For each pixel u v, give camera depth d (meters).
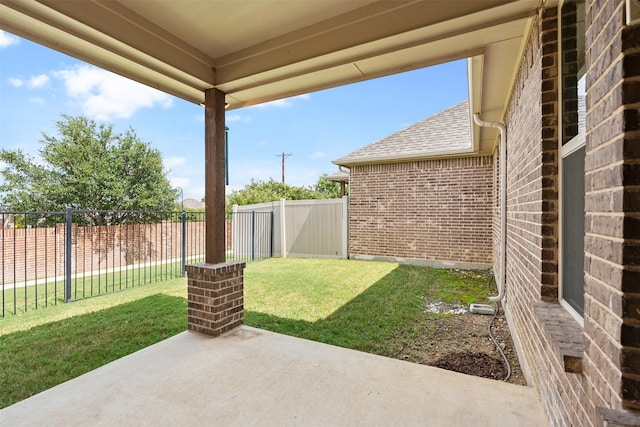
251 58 3.25
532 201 2.55
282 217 10.70
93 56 2.81
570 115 2.11
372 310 4.75
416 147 8.55
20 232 8.46
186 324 4.27
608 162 1.17
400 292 5.72
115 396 2.41
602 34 1.24
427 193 8.33
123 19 2.60
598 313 1.25
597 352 1.26
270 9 2.62
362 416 2.16
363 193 9.22
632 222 1.06
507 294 4.36
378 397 2.38
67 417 2.18
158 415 2.19
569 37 2.08
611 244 1.15
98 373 2.75
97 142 14.07
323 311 4.75
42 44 2.53
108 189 13.66
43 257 8.88
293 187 26.89
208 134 3.67
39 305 5.40
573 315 1.92
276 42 3.07
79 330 4.08
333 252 9.91
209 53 3.38
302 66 3.07
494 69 3.21
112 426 2.09
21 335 3.94
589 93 1.37
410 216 8.55
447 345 3.54
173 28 2.91
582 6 1.99
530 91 2.61
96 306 5.24
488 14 2.28
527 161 2.78
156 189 15.06
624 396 1.06
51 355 3.36
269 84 3.49
